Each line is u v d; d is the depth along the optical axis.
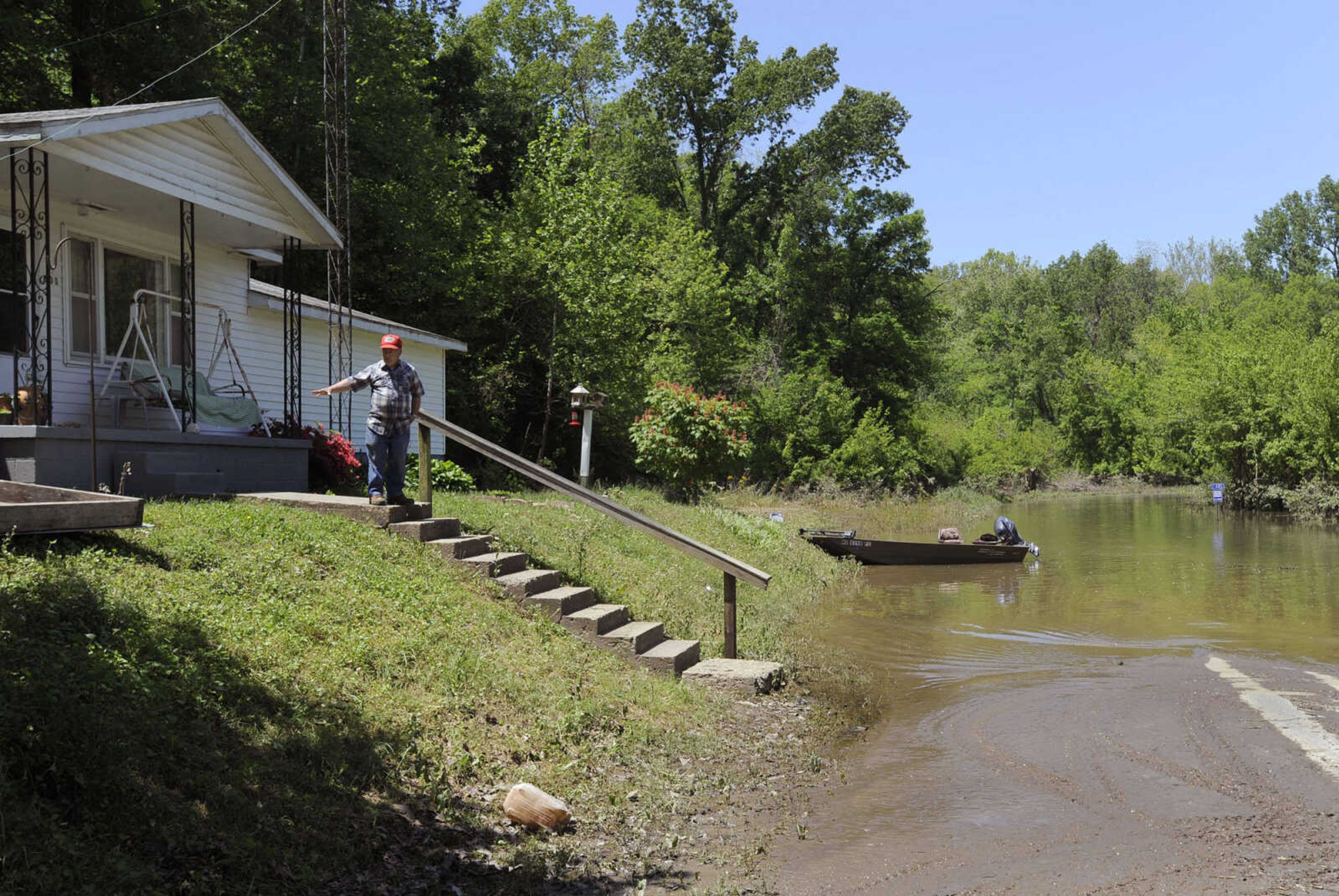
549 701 7.96
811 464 46.78
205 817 5.01
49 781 4.79
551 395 32.81
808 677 10.95
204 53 23.77
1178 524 36.75
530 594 10.55
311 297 22.50
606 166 48.88
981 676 11.42
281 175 14.95
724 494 36.47
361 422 21.59
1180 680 11.03
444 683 7.65
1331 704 9.88
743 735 8.55
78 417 14.12
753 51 52.06
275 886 4.71
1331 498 38.19
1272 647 13.13
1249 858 5.86
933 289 59.81
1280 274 97.56
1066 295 92.44
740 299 52.16
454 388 29.59
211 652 6.68
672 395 25.50
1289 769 7.68
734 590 10.87
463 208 32.28
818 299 55.06
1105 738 8.67
